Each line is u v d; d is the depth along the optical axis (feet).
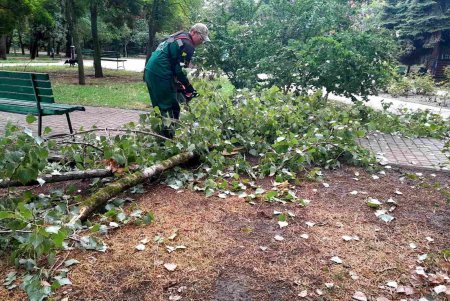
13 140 11.37
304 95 24.57
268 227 11.06
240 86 31.09
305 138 17.34
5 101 21.13
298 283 8.56
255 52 30.40
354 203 13.02
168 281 8.53
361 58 27.22
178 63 16.93
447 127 25.80
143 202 12.55
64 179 12.21
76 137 17.34
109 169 13.19
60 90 43.06
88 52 100.12
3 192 12.89
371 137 24.14
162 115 17.13
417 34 89.71
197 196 13.14
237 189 13.82
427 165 18.20
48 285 8.11
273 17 33.78
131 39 171.42
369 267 9.23
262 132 18.75
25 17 60.95
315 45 28.45
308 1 32.89
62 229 8.82
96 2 60.23
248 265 9.16
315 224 11.34
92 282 8.45
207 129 16.31
